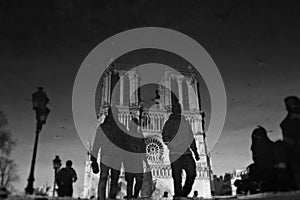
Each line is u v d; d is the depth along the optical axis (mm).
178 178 21141
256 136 19469
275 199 16000
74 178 23734
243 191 20750
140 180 21625
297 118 17688
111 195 21359
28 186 20641
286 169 17016
